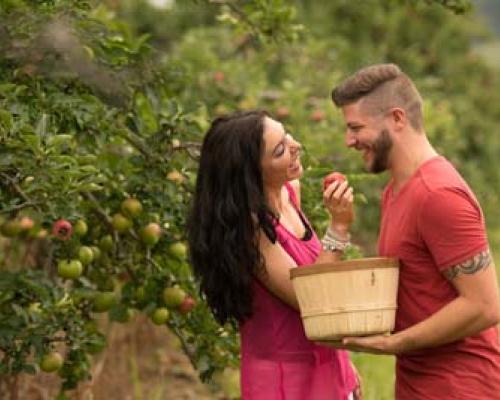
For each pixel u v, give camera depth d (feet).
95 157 31.50
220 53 69.00
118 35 39.52
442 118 67.36
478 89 91.45
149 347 55.31
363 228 66.74
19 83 31.78
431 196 24.58
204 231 26.96
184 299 33.94
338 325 25.04
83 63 32.48
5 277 32.58
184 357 55.26
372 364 51.11
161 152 33.73
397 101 25.41
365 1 84.23
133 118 34.78
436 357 25.36
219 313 27.48
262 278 26.86
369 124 25.49
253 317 27.43
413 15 85.51
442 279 25.04
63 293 32.50
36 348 31.60
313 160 35.78
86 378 34.01
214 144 26.89
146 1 81.25
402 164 25.49
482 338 25.27
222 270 26.81
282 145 26.66
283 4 39.93
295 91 55.98
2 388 38.14
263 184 26.86
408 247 25.12
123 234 34.30
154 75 35.29
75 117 31.71
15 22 31.50
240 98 58.70
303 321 25.76
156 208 33.81
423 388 25.55
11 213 33.30
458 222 24.35
